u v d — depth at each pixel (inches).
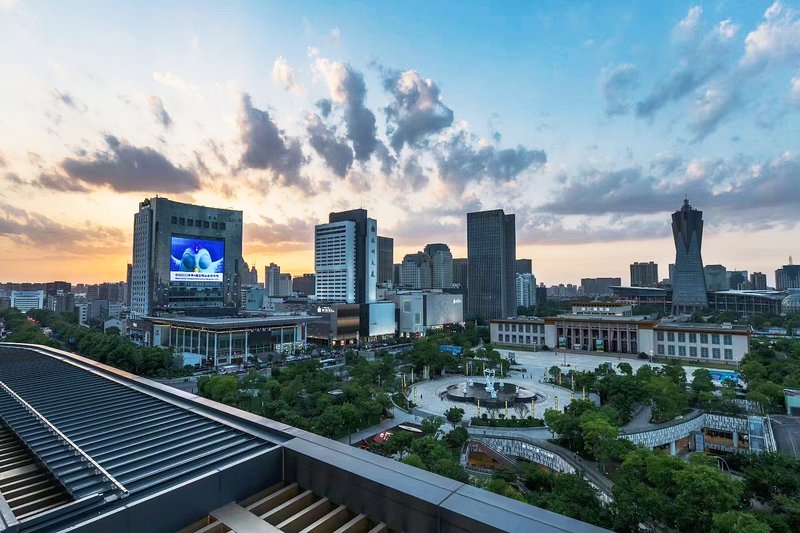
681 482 1545.3
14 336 4965.6
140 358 4146.2
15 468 756.6
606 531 374.9
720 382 4168.3
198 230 7057.1
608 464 2175.2
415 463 1734.7
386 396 3051.2
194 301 6924.2
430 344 4842.5
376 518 490.3
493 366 4608.8
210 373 4495.6
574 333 6441.9
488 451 2423.7
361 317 7367.1
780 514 1670.8
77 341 5334.6
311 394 3046.3
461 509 425.7
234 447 674.2
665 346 5654.5
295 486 590.9
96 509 483.5
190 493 510.0
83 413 948.6
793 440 2637.8
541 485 1955.0
